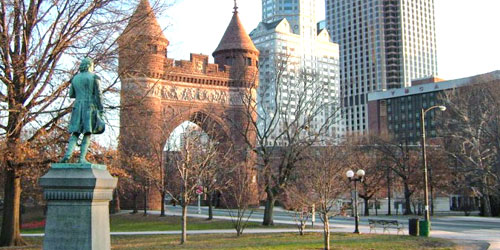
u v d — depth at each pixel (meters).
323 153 41.75
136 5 24.56
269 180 37.69
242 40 76.69
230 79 73.75
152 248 22.81
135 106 25.64
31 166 23.14
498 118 52.47
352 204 49.25
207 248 21.88
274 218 49.56
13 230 24.00
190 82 70.94
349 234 29.97
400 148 66.19
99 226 11.93
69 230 11.64
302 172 39.56
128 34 24.94
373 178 63.41
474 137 54.62
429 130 146.12
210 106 65.75
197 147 44.91
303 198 29.36
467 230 36.19
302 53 167.38
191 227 38.31
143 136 37.28
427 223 29.33
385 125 157.75
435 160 62.72
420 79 159.88
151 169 34.88
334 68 177.12
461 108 57.19
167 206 85.06
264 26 164.88
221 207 73.00
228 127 64.25
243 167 44.00
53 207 11.80
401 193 83.81
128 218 52.09
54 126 22.52
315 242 24.56
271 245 23.00
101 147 25.06
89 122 12.34
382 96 159.88
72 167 11.93
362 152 62.81
